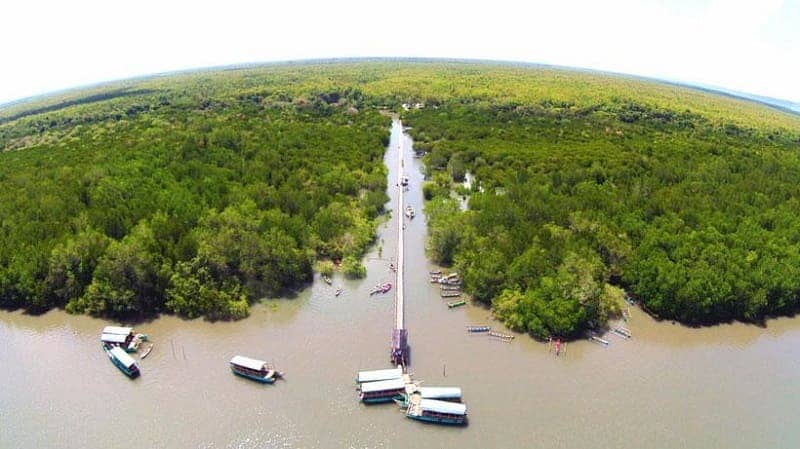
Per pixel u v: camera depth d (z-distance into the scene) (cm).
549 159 18300
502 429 7481
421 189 17738
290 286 11250
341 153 19050
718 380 8712
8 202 12675
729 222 12488
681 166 17500
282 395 8031
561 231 11775
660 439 7425
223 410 7731
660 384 8538
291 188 14750
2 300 10375
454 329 9819
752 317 10488
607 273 11044
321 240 12462
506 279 10538
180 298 10012
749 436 7550
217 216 11775
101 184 13700
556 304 9600
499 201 13650
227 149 18375
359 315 10238
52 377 8394
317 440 7244
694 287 10012
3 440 7175
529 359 9019
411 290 11194
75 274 10356
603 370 8819
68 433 7306
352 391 8138
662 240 11350
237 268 10831
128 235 11275
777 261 11088
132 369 8375
